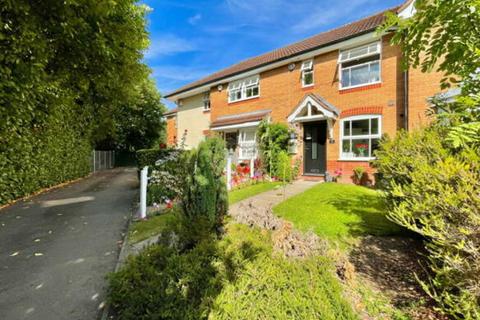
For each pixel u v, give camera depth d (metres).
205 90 17.94
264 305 2.12
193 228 3.39
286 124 11.74
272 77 13.05
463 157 2.36
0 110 5.00
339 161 10.09
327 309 2.10
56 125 10.07
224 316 2.02
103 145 25.06
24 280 3.21
